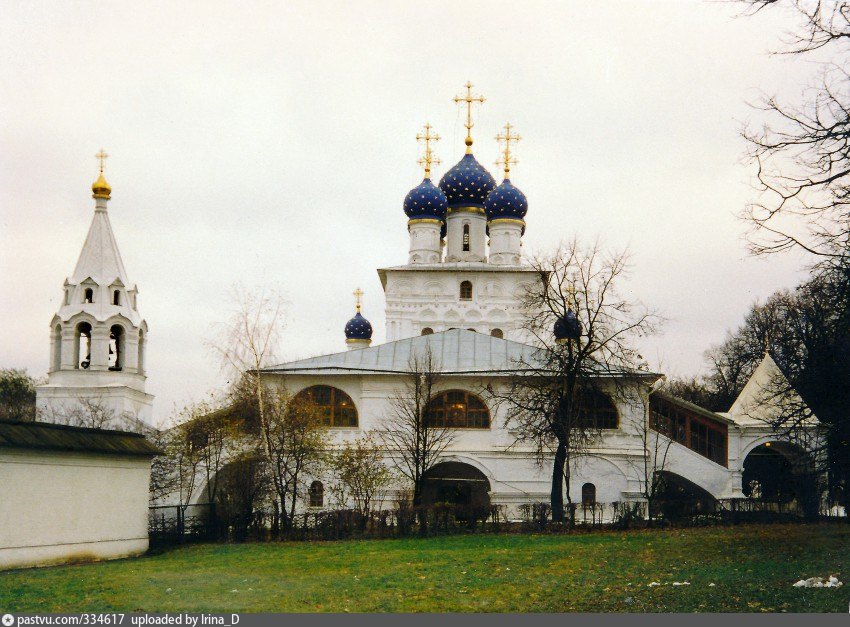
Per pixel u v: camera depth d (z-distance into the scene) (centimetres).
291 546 3269
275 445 4238
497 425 5088
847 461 2994
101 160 6012
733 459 5059
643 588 1912
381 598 1867
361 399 5125
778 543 2645
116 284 5781
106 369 5609
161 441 4634
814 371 2991
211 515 3741
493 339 5522
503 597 1861
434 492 5297
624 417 5112
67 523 2800
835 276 2403
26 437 2667
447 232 7962
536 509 3825
